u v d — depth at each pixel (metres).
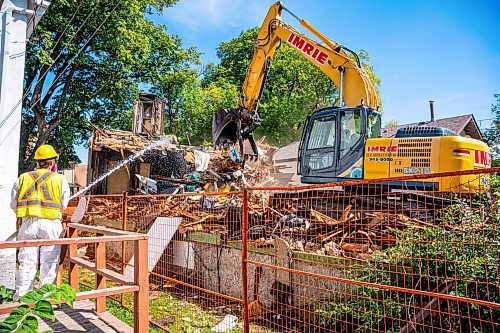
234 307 5.46
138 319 3.00
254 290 5.23
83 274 7.44
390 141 6.87
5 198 5.23
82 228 4.13
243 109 9.82
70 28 17.48
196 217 7.64
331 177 7.66
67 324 3.44
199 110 33.28
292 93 36.44
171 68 23.89
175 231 6.28
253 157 10.27
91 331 3.27
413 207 5.91
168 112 33.25
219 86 38.25
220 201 9.67
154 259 6.36
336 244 5.23
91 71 19.89
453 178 6.05
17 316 2.10
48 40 15.82
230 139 10.16
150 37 21.86
